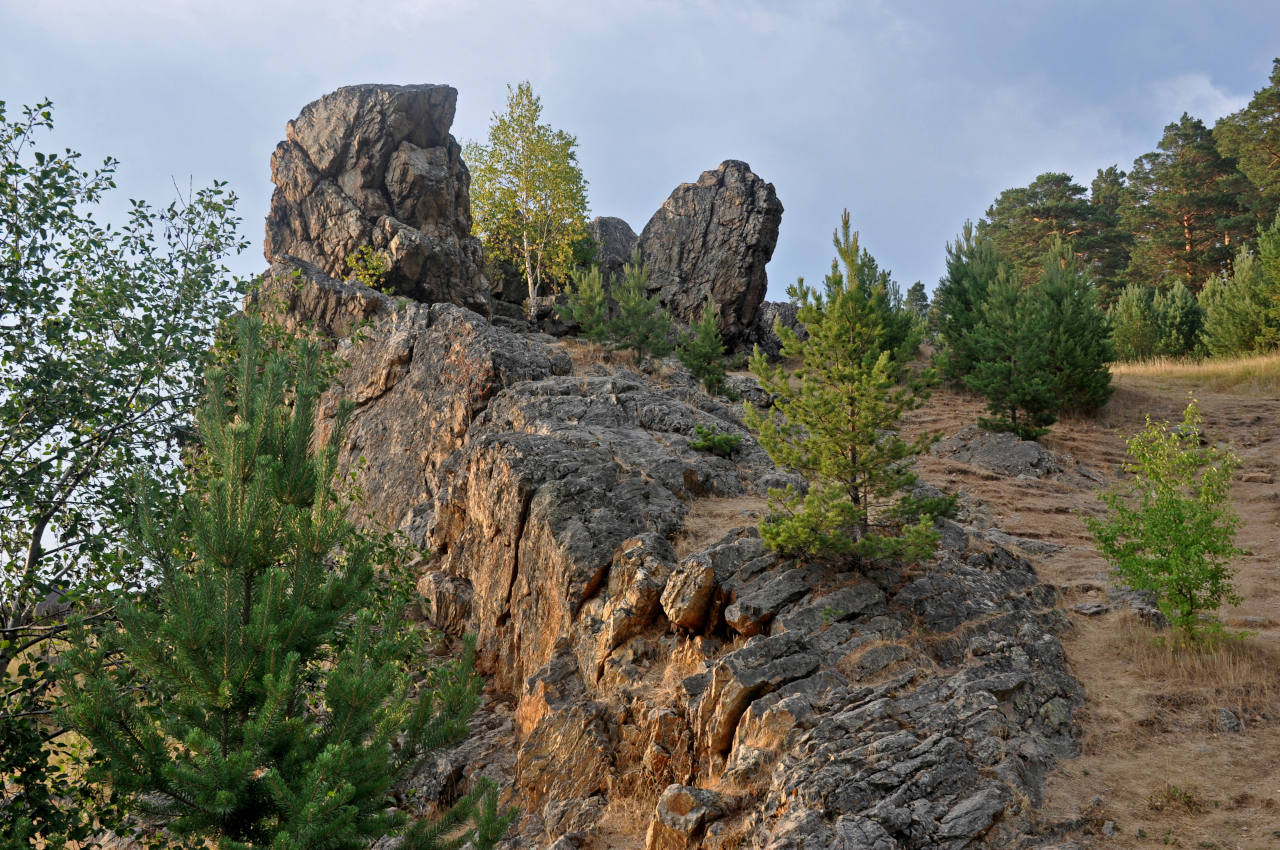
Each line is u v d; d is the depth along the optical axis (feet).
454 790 46.70
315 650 30.94
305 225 131.95
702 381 113.19
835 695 38.40
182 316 46.83
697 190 158.20
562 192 162.20
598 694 45.83
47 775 35.14
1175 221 209.56
